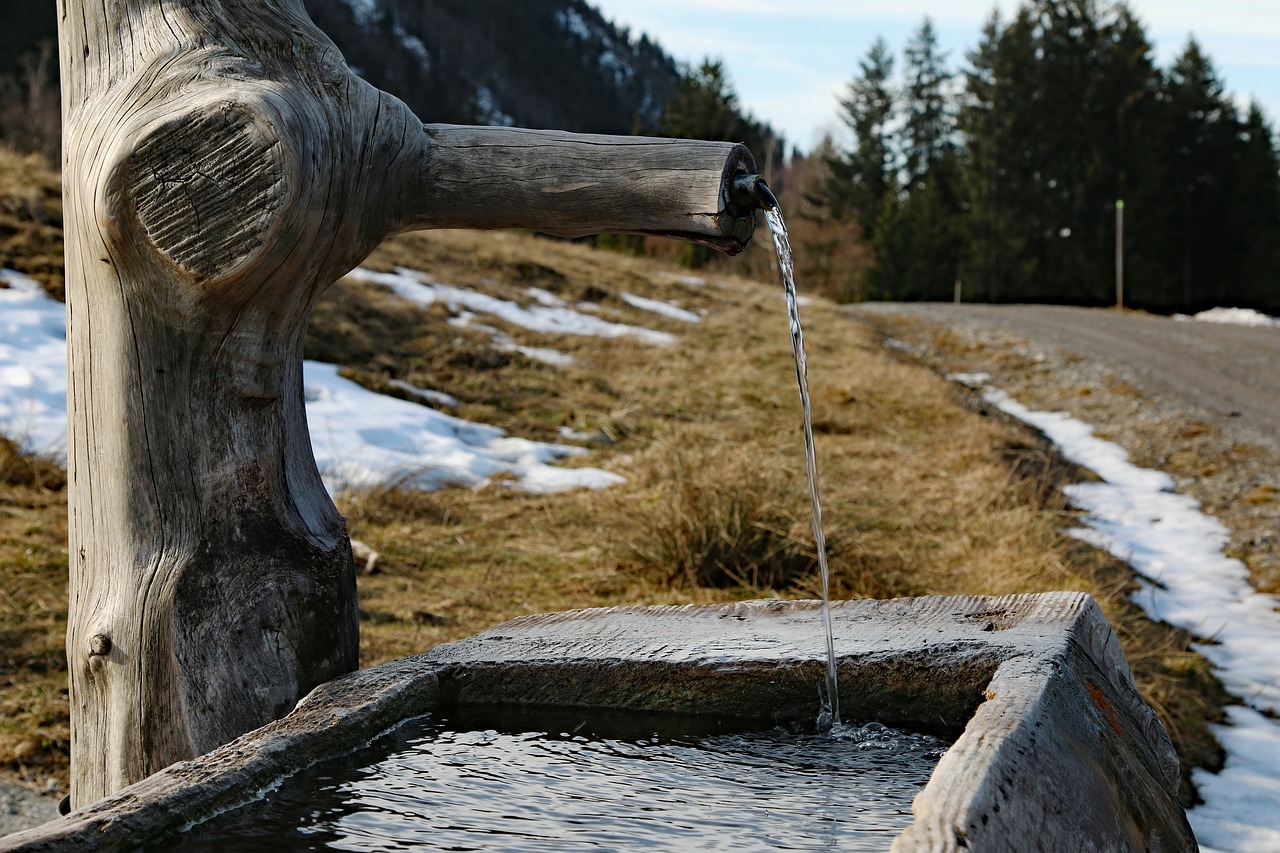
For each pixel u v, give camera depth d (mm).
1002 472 8070
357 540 5918
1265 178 49750
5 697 3893
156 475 2268
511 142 2406
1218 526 7555
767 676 2420
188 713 2230
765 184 2352
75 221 2268
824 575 2480
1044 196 48969
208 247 2127
